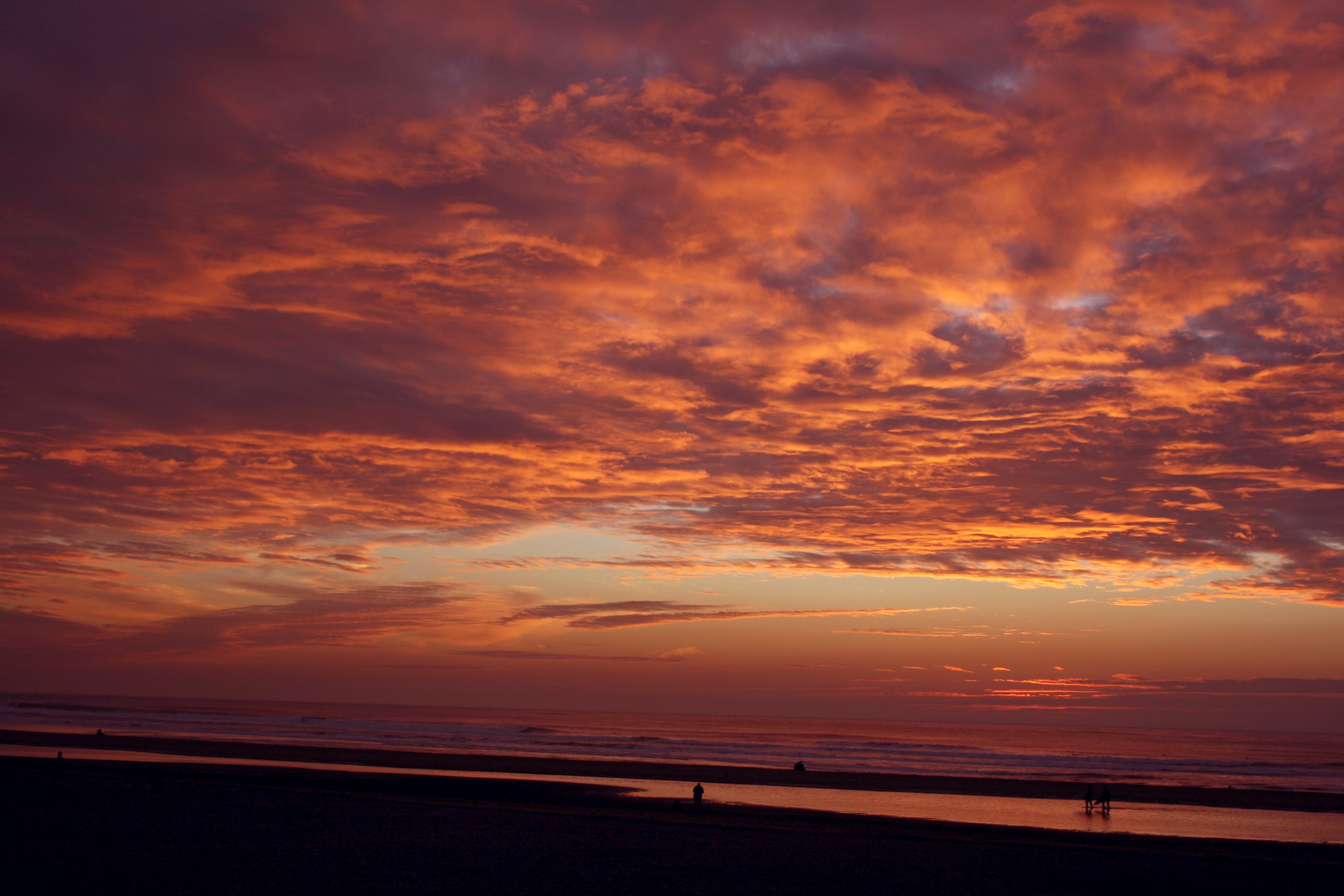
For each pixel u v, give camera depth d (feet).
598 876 63.21
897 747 331.98
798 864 72.08
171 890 52.90
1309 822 120.78
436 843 75.72
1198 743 517.14
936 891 63.21
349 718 537.24
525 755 226.58
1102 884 67.77
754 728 595.06
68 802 92.53
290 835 77.25
